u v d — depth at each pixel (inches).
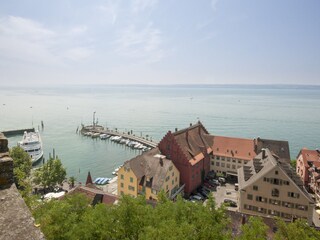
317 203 2738.7
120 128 7770.7
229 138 3710.6
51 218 874.1
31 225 331.9
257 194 2261.3
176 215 985.5
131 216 895.7
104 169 4247.0
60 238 815.1
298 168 3462.1
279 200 2185.0
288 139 6274.6
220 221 1011.3
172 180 2719.0
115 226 867.4
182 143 3125.0
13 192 369.4
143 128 7795.3
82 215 997.2
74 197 1156.5
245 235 1075.9
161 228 796.6
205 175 3444.9
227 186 3233.3
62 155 5017.2
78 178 3809.1
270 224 1569.9
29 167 3376.0
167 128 7785.4
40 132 7116.1
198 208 1005.8
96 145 5816.9
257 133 6904.5
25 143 4621.1
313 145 5753.0
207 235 869.2
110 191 3147.1
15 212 340.8
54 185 3179.1
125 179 2689.5
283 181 2159.2
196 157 3134.8
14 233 315.0
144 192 2576.3
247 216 1608.0
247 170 2608.3
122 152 5275.6
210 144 3708.2
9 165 379.2
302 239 1104.2
